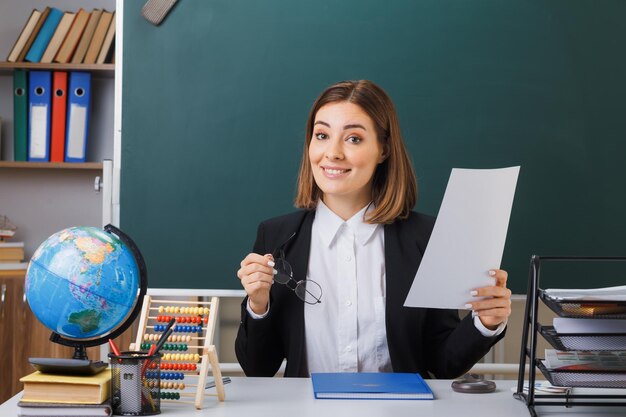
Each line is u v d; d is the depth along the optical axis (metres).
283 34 2.65
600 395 1.37
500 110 2.64
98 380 1.29
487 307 1.50
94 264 1.31
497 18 2.64
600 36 2.63
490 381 1.55
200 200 2.65
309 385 1.56
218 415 1.31
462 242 1.37
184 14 2.65
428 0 2.64
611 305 1.31
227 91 2.65
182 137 2.65
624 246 2.61
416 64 2.64
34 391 1.29
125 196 2.65
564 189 2.62
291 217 1.93
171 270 2.65
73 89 3.17
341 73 2.64
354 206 1.87
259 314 1.74
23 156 3.16
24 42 3.14
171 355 1.50
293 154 2.64
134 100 2.65
